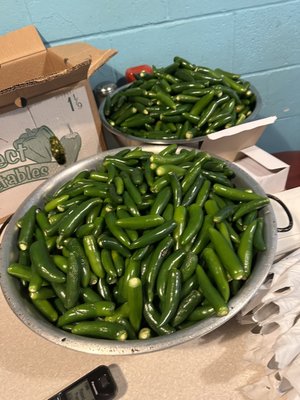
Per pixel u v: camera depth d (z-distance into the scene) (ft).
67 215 1.90
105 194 2.03
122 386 1.59
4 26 3.01
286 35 3.69
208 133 2.56
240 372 1.59
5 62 2.67
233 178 2.15
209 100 2.63
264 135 4.49
